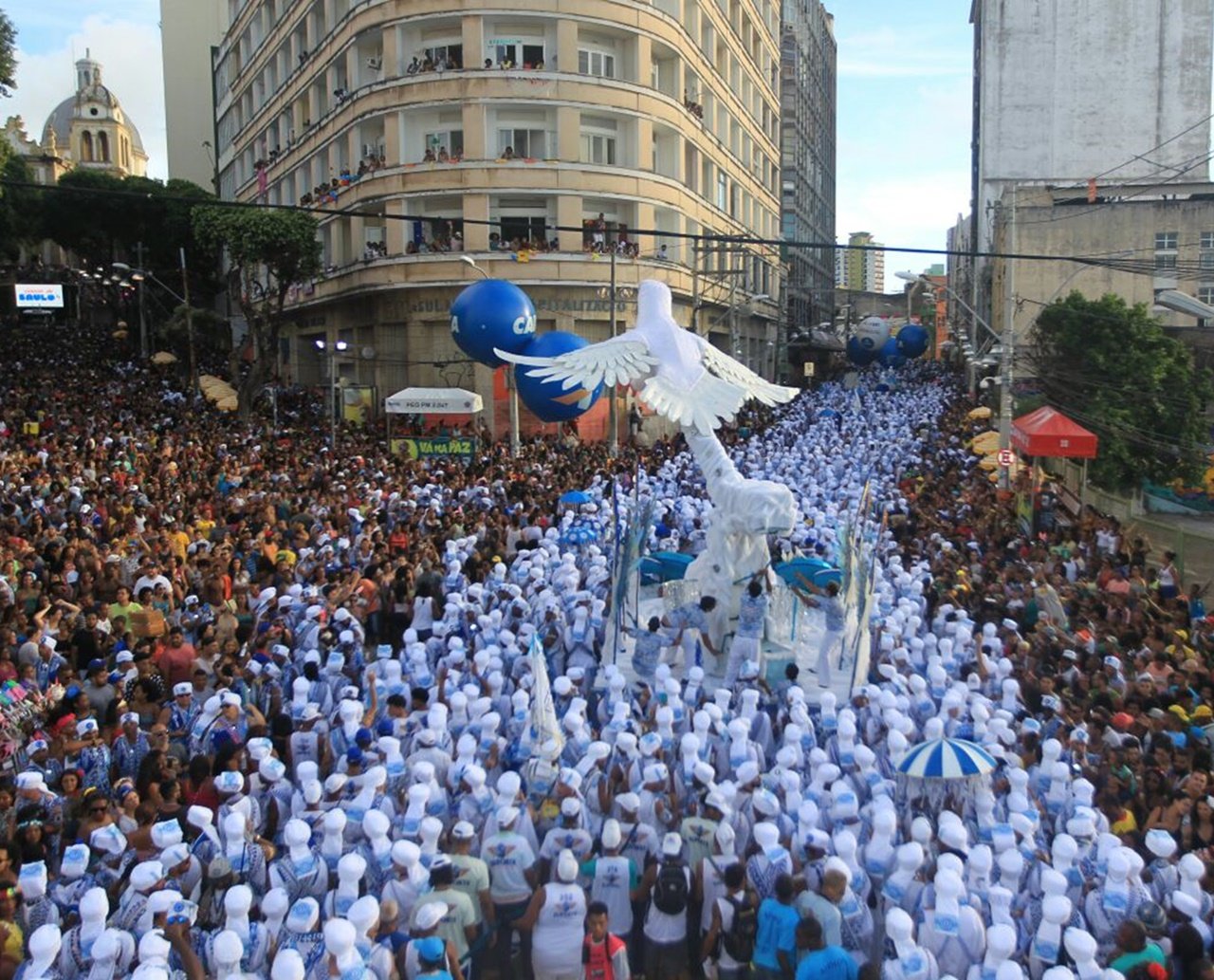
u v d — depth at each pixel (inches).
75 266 3422.7
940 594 596.1
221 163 2869.1
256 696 448.5
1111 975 252.8
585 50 1610.5
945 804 352.8
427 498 899.4
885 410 1807.3
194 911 278.2
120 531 678.5
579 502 845.8
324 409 1787.6
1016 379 1533.0
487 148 1552.7
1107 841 310.3
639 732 393.1
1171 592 673.6
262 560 649.0
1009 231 1659.7
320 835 320.5
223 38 2714.1
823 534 708.0
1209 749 404.5
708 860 311.6
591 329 1606.8
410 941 279.1
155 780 354.3
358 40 1654.8
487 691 446.3
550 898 292.5
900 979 258.4
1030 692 474.9
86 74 4803.2
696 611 523.8
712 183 2060.8
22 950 267.3
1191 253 1628.9
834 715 413.4
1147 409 1189.1
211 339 2470.5
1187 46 2217.0
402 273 1581.0
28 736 399.5
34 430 1103.6
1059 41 2260.1
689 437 558.9
